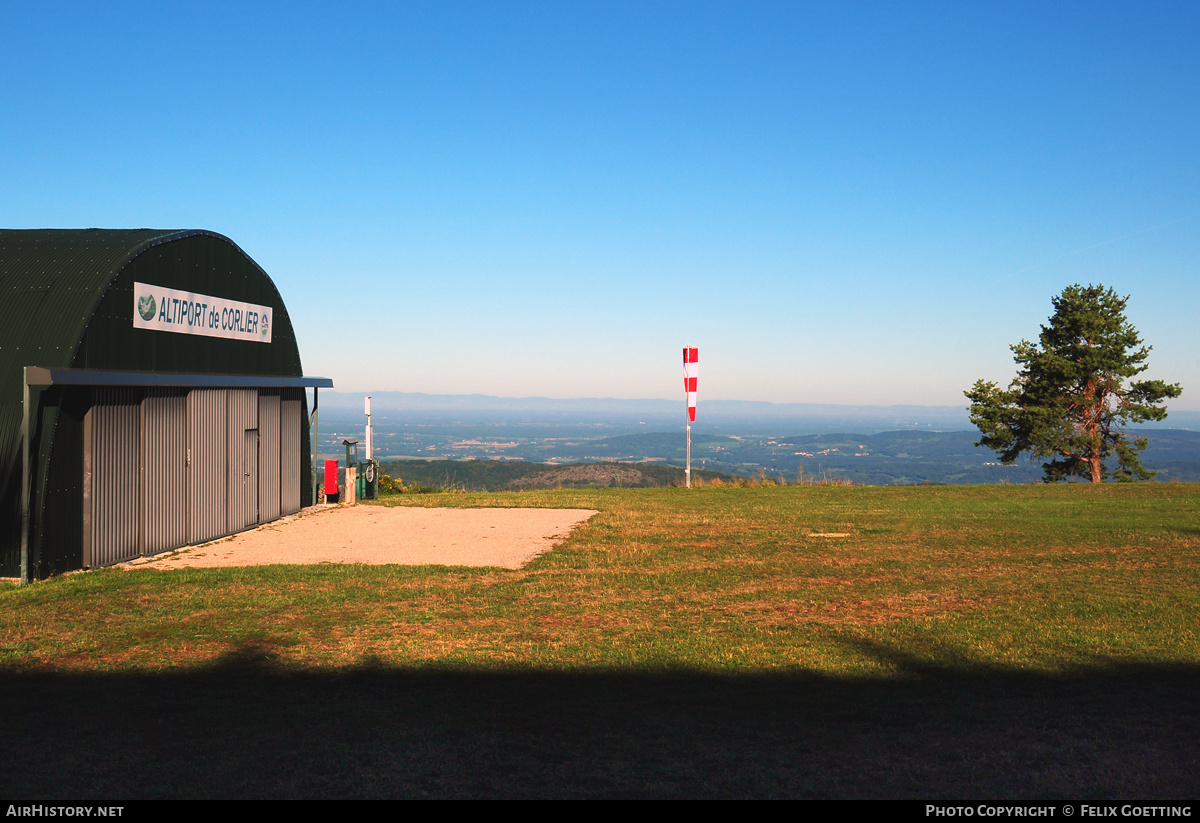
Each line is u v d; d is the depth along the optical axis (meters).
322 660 8.12
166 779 5.19
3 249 14.74
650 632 9.27
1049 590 11.49
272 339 19.95
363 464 24.66
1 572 12.32
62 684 7.34
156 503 14.88
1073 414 33.69
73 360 12.87
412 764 5.44
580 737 5.97
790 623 9.70
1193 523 18.47
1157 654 8.23
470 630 9.38
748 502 23.50
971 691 7.07
